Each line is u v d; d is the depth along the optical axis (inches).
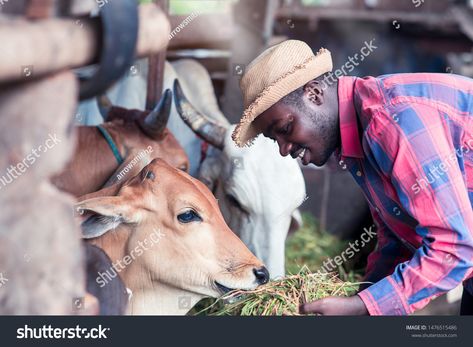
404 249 129.6
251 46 230.8
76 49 77.3
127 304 117.0
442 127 103.8
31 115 79.1
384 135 103.0
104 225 113.9
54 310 82.9
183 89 178.5
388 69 425.4
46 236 82.2
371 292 105.9
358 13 412.8
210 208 119.8
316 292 126.8
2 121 78.2
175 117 168.6
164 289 121.5
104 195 121.6
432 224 102.5
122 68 80.2
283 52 109.7
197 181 124.6
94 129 140.4
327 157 113.8
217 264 119.2
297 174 149.7
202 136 151.4
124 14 77.3
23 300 81.3
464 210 102.0
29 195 81.0
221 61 240.8
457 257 102.2
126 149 140.2
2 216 79.8
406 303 104.7
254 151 147.8
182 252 118.3
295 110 108.4
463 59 422.3
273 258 148.0
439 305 175.9
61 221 83.4
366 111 105.7
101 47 79.4
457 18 395.5
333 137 111.7
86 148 136.3
